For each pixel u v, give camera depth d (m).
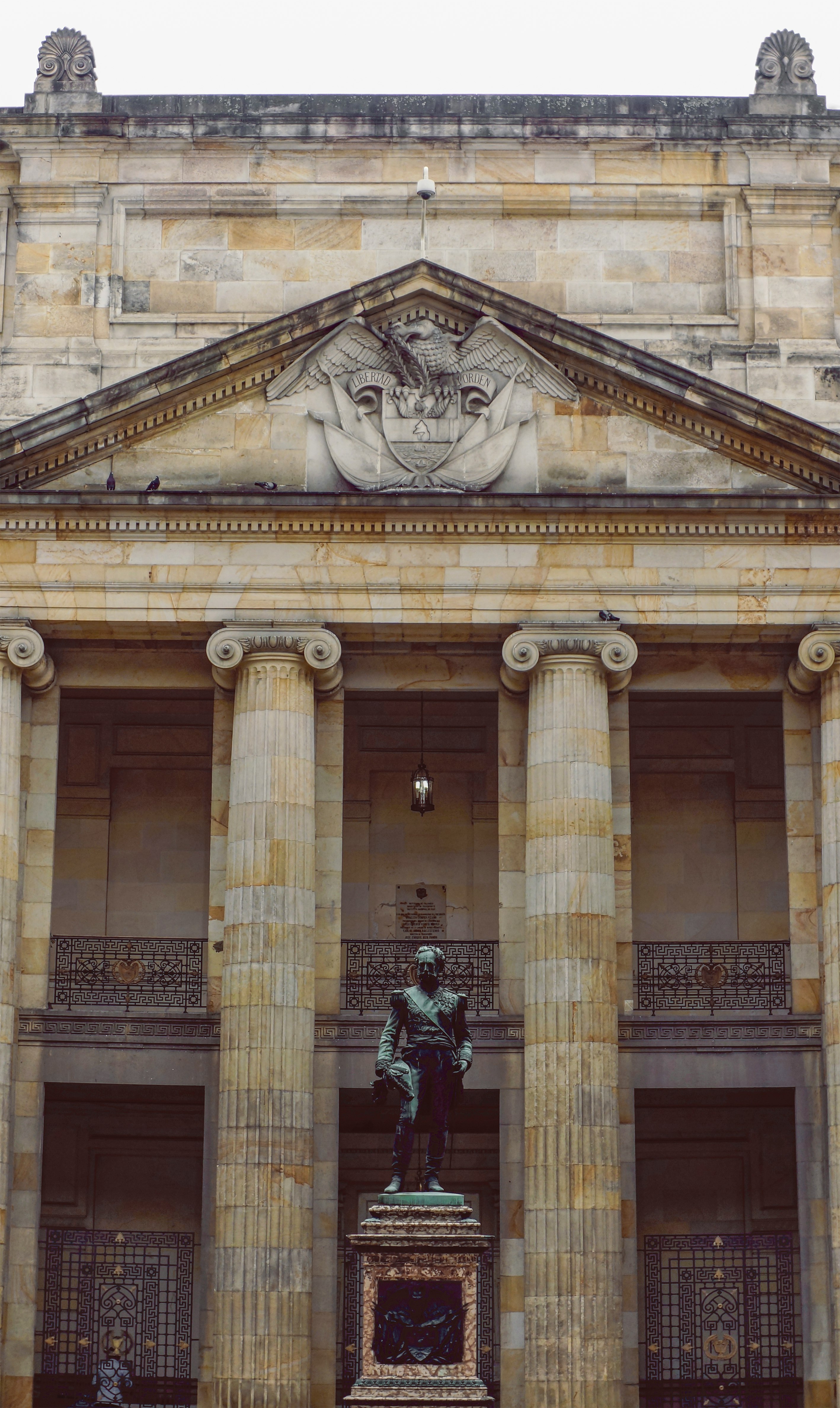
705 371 39.75
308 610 36.78
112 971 38.50
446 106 40.75
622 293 40.25
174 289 40.28
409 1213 26.52
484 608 36.88
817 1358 35.22
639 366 37.19
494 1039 36.59
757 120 40.59
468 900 42.16
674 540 37.03
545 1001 35.44
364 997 38.44
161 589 36.78
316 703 37.31
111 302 40.12
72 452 37.25
